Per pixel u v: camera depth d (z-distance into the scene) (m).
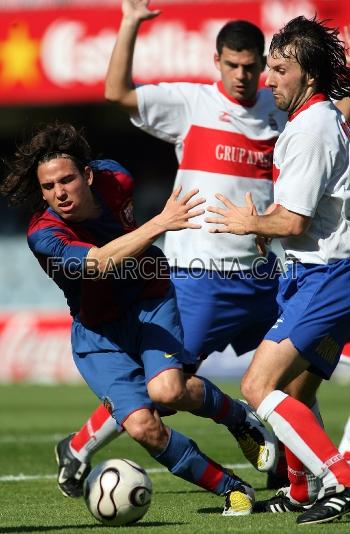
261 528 18.22
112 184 20.78
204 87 27.53
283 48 19.44
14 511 21.67
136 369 20.45
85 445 24.34
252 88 26.92
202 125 27.00
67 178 19.70
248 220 18.80
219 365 67.38
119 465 19.05
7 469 29.94
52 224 20.17
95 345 20.72
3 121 94.06
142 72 69.88
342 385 64.50
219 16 68.75
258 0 67.69
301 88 19.53
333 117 19.34
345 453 24.61
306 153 18.81
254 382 19.14
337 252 19.39
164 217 19.00
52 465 30.80
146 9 26.70
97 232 20.66
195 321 26.73
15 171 20.27
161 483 26.47
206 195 26.86
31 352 69.44
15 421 44.22
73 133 20.00
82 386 64.12
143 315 20.62
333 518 18.70
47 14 72.56
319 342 19.17
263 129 27.25
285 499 21.31
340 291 19.25
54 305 82.94
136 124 27.16
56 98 72.88
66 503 23.16
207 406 20.91
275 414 18.95
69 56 72.44
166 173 93.62
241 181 26.97
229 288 26.78
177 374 20.00
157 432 19.83
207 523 19.16
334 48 19.62
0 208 85.44
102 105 92.06
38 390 61.50
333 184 19.23
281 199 19.03
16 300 83.69
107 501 18.72
